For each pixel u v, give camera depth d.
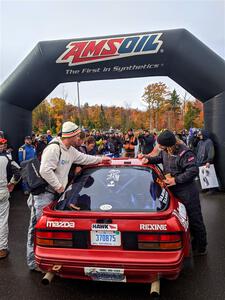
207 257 3.75
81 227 2.55
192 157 3.48
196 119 41.44
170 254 2.43
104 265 2.47
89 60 7.46
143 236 2.47
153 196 2.86
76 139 3.26
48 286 3.11
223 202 6.69
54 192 3.26
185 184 3.54
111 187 3.04
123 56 7.34
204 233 3.64
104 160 3.65
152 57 7.31
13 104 8.18
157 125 44.53
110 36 7.51
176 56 7.26
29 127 8.98
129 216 2.48
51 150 3.07
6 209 3.86
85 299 2.85
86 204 2.83
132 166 3.45
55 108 38.72
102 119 48.97
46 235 2.63
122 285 3.09
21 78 7.81
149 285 3.07
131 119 51.53
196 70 7.32
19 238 4.53
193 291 2.95
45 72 7.75
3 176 3.77
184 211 3.10
